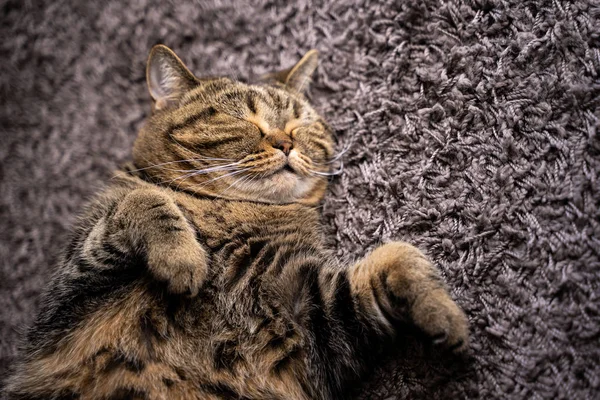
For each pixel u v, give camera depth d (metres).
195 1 0.53
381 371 0.40
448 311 0.37
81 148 0.54
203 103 0.46
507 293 0.39
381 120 0.46
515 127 0.41
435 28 0.45
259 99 0.46
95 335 0.38
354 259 0.44
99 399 0.37
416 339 0.39
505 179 0.41
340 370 0.39
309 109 0.48
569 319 0.37
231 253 0.40
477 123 0.42
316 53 0.48
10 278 0.52
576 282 0.38
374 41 0.47
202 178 0.44
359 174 0.46
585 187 0.39
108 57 0.54
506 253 0.40
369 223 0.44
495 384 0.38
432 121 0.44
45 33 0.54
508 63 0.42
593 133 0.39
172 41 0.53
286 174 0.44
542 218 0.39
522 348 0.38
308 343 0.39
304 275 0.40
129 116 0.54
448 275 0.41
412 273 0.37
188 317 0.38
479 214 0.41
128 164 0.47
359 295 0.39
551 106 0.41
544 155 0.40
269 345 0.38
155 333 0.38
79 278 0.39
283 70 0.50
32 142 0.54
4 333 0.51
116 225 0.39
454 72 0.44
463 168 0.42
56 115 0.54
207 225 0.41
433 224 0.42
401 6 0.46
